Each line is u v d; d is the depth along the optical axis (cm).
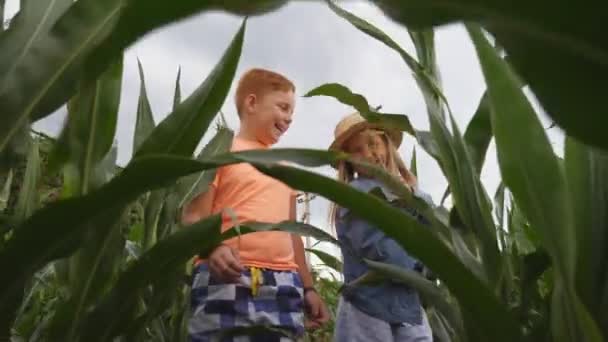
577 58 24
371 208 42
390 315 119
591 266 40
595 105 24
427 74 60
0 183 54
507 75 44
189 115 58
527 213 42
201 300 115
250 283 115
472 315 43
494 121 44
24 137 54
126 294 57
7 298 49
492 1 23
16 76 51
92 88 58
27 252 46
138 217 143
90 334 57
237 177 123
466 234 57
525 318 56
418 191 127
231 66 58
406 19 25
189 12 31
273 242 121
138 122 97
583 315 38
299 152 51
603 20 23
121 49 40
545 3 23
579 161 43
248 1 29
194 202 120
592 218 41
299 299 122
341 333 128
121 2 52
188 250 58
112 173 86
